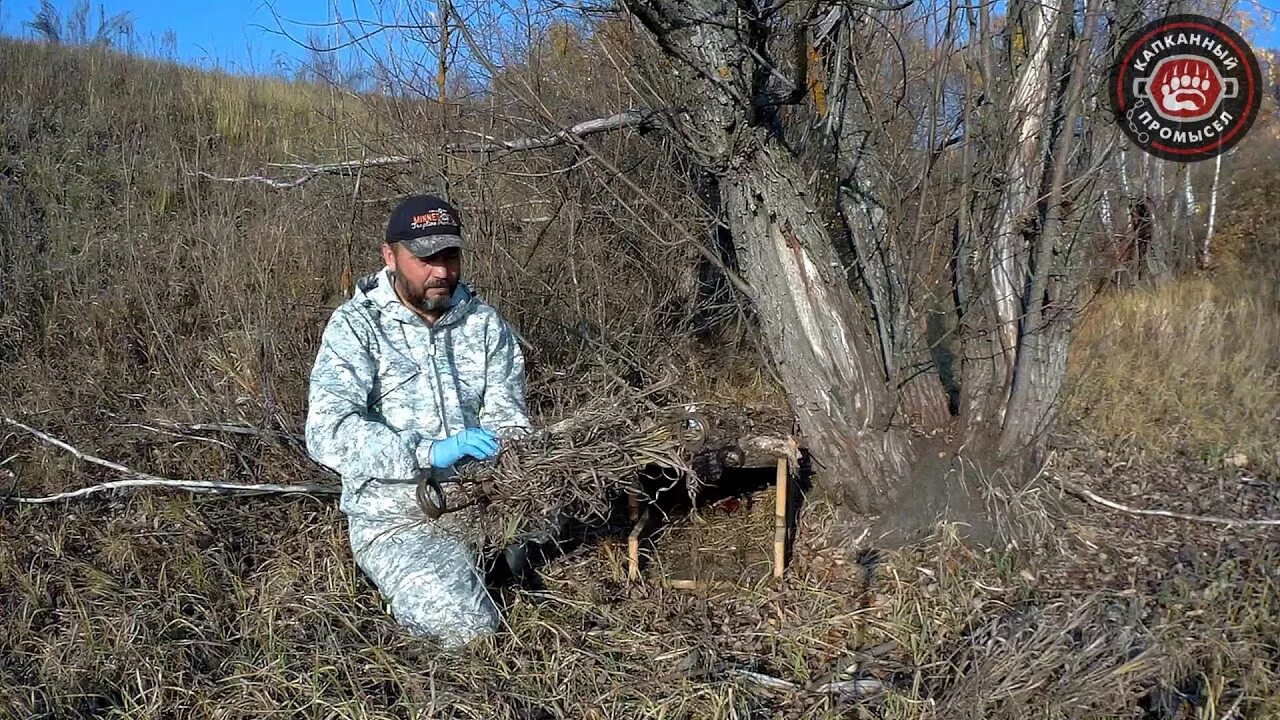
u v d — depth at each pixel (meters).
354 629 2.88
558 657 2.77
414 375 2.99
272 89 8.46
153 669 2.67
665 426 2.96
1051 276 3.57
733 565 3.53
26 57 8.24
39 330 5.27
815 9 2.73
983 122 3.45
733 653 2.89
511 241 4.71
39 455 4.09
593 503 2.85
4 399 4.54
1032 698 2.46
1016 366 3.60
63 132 7.38
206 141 6.97
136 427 4.29
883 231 3.75
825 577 3.37
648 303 4.90
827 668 2.82
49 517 3.63
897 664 2.81
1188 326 6.31
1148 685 2.55
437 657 2.74
